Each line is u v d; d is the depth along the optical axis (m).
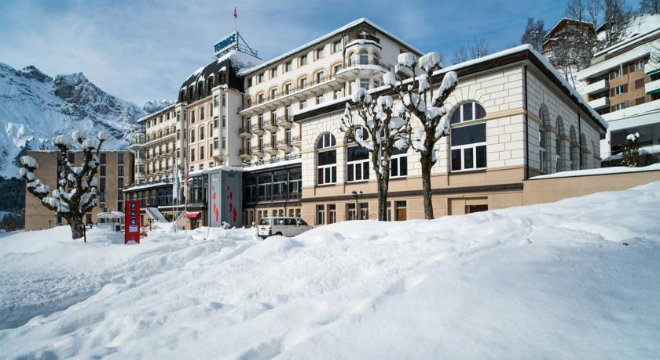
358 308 3.81
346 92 39.59
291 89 47.34
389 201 23.31
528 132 18.34
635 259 4.10
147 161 73.38
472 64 19.52
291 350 2.98
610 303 3.11
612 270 3.82
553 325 2.85
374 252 6.46
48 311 6.92
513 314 3.08
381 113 15.52
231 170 41.94
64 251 12.28
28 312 6.85
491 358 2.54
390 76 14.77
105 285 8.19
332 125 26.91
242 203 42.62
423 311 3.37
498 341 2.73
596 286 3.47
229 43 60.25
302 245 8.74
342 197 25.78
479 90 19.61
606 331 2.68
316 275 5.80
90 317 5.56
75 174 20.17
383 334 3.06
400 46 45.91
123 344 4.32
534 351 2.55
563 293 3.37
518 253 4.72
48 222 81.38
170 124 67.69
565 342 2.62
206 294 6.05
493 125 19.09
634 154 33.53
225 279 6.64
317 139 28.19
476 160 19.81
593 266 3.98
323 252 6.94
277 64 49.50
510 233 6.35
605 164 42.47
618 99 48.06
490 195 18.91
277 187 38.94
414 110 13.09
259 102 51.78
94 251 11.77
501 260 4.51
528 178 17.75
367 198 24.31
